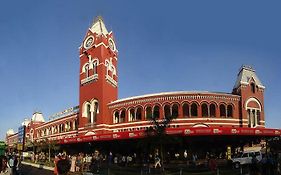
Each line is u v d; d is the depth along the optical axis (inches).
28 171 1734.7
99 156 2038.6
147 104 2635.3
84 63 3164.4
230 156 1962.4
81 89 3122.5
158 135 1781.5
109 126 2869.1
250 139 2444.6
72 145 2866.6
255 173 1384.1
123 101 2792.8
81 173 1630.2
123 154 2568.9
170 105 2549.2
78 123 3198.8
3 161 1517.0
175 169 1756.9
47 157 2785.4
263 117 2640.3
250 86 2647.6
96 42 3088.1
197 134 2142.0
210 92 2534.5
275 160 1380.4
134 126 2672.2
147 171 1728.6
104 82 2972.4
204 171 1635.1
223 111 2556.6
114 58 3196.4
